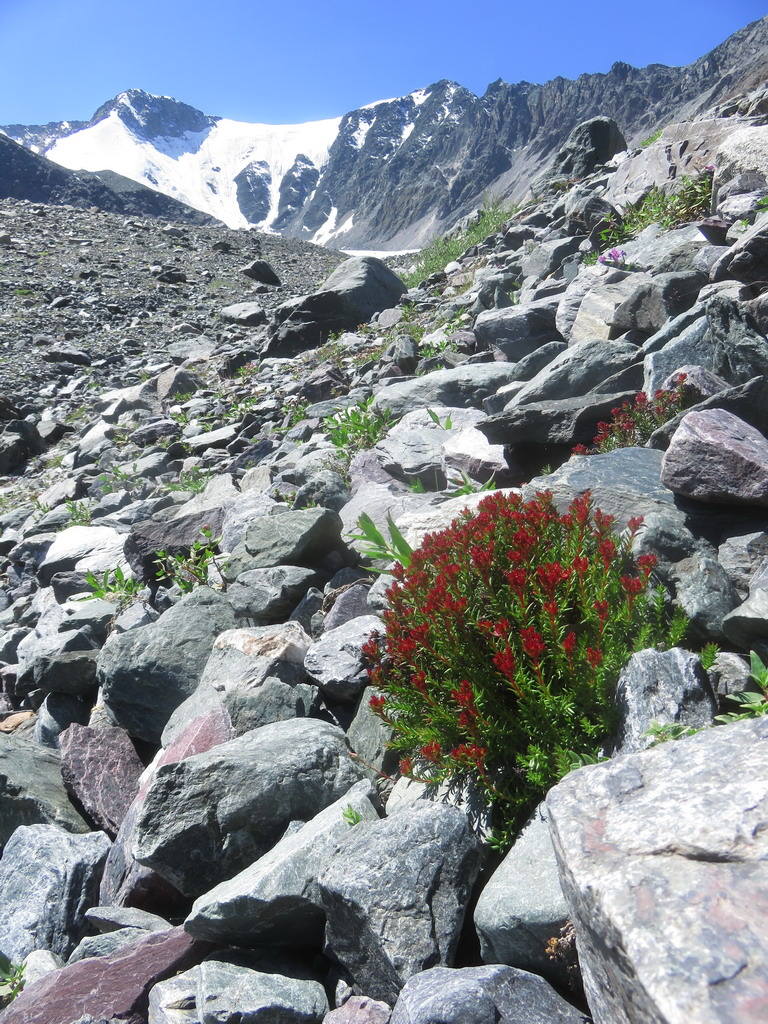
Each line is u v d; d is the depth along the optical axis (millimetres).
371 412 10039
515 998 2730
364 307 20391
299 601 6160
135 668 5730
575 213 14938
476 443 7398
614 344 7637
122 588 7973
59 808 5285
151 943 3695
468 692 3494
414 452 8016
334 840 3555
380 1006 3105
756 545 4375
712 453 4543
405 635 4043
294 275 35375
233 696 5016
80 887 4477
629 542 4277
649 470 5211
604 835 2318
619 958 2002
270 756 4176
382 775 4238
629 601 3656
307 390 14359
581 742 3574
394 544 5582
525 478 6977
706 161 14680
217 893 3543
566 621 3895
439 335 13961
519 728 3631
